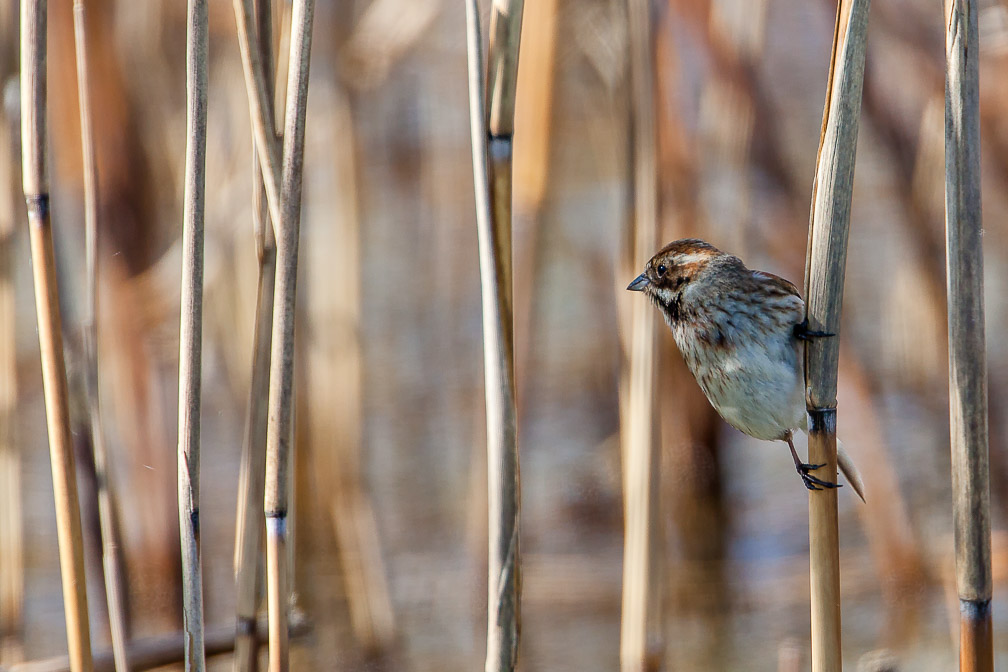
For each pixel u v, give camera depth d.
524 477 12.23
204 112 5.25
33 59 5.45
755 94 10.00
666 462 11.21
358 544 10.10
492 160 5.09
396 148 13.88
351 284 10.22
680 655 9.85
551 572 10.80
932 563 10.34
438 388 13.48
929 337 11.04
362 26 9.86
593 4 8.67
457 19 12.98
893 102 10.27
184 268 5.40
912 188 10.58
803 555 11.09
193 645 5.65
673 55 9.71
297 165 5.13
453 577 10.84
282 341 5.34
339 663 9.91
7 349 8.77
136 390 10.30
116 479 10.52
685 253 6.28
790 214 10.47
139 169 10.47
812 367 4.97
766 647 9.91
